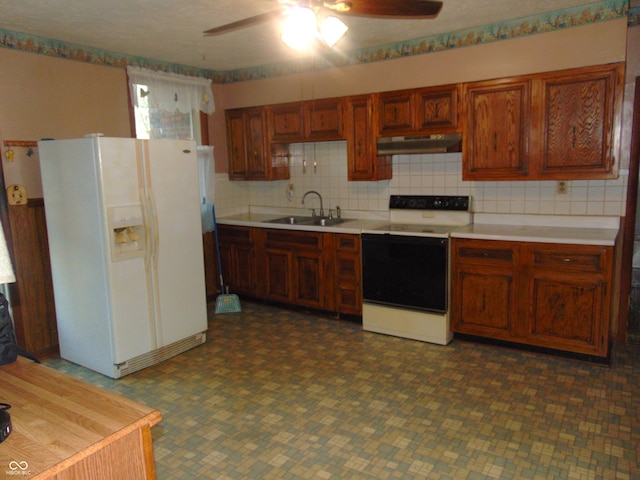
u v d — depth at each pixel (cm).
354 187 466
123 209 318
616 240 337
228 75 510
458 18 337
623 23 309
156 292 345
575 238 316
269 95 484
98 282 321
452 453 235
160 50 403
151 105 434
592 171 327
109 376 330
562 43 330
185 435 257
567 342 329
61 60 369
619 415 263
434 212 414
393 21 340
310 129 450
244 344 385
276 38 371
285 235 449
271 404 288
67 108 375
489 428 255
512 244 337
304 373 329
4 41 335
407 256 374
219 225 500
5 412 132
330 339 391
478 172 368
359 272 410
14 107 344
